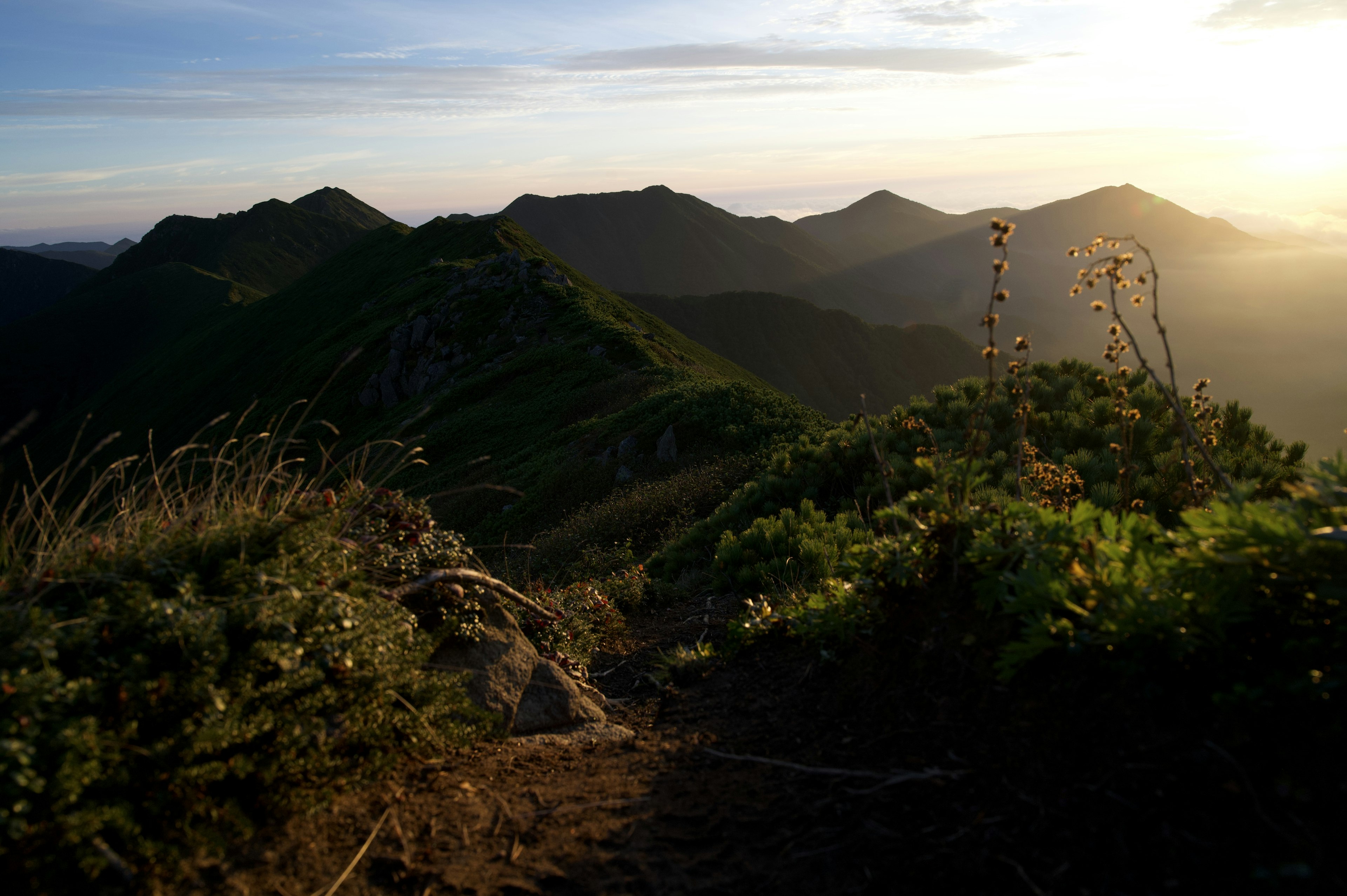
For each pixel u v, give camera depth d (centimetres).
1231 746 166
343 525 316
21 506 225
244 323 9225
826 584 424
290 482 310
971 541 269
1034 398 900
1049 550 233
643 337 3975
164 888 174
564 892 188
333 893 184
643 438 2080
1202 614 186
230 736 192
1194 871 147
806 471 980
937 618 269
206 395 7862
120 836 173
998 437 834
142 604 204
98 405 9431
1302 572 179
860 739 243
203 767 185
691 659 414
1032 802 182
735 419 2033
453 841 213
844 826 200
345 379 5012
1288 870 133
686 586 778
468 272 5969
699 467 1777
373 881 191
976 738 214
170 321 14562
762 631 399
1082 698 201
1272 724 164
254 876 187
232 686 203
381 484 356
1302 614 184
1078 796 176
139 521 254
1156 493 555
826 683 297
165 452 6888
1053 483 384
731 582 711
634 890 187
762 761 251
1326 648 173
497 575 711
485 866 200
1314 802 145
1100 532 255
